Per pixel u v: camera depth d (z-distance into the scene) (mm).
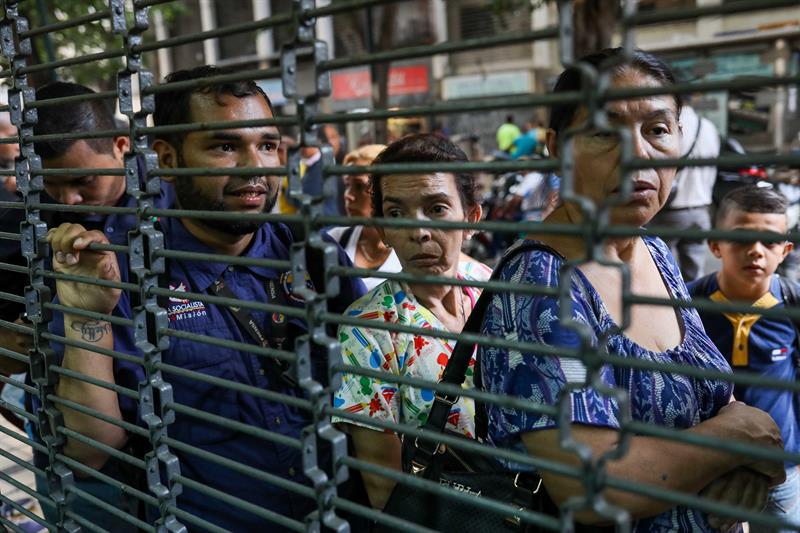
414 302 1643
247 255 1713
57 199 2043
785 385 720
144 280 1310
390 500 1393
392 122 10445
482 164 908
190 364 1577
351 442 1676
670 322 1346
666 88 762
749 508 1190
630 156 798
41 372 1602
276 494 1624
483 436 1411
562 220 1293
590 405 1092
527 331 1145
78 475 1688
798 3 709
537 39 845
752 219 2279
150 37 15031
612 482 852
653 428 814
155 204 2113
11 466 3768
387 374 1039
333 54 13469
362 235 2887
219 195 1560
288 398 1140
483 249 7488
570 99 832
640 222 1188
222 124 1151
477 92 14547
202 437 1592
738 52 11492
